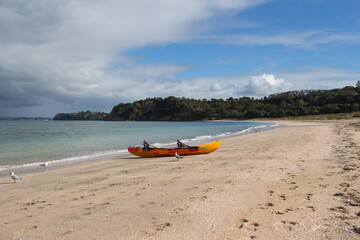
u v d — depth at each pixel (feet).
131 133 143.13
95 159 51.78
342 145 51.34
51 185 29.78
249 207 18.78
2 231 16.29
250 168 33.55
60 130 194.80
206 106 580.71
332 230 14.34
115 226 16.28
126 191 25.13
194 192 23.38
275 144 61.52
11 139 108.17
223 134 117.60
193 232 14.94
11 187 29.66
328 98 408.46
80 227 16.39
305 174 28.45
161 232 15.10
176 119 592.19
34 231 16.08
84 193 25.23
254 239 13.76
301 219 16.10
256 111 454.81
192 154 52.54
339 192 21.20
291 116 387.55
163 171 35.47
